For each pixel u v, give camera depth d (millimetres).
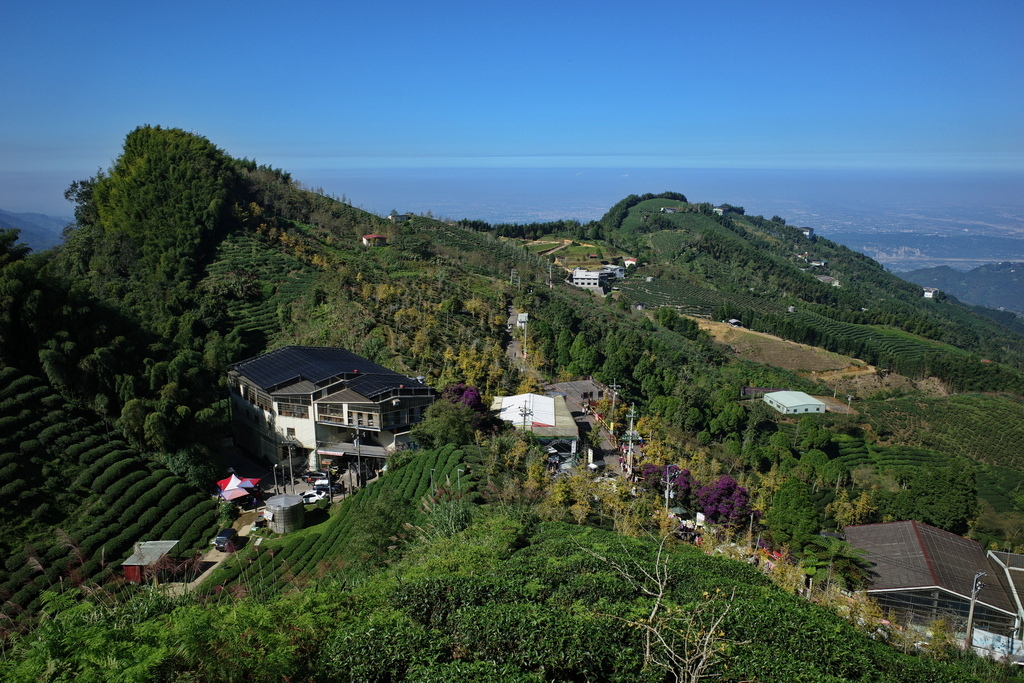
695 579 24406
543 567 23672
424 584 20156
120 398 48281
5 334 46469
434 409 54188
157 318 69812
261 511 46344
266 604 18844
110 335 50844
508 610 18422
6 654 16438
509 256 153000
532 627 17703
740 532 46562
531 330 88062
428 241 130625
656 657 16750
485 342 80312
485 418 57000
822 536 43719
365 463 54188
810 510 42875
